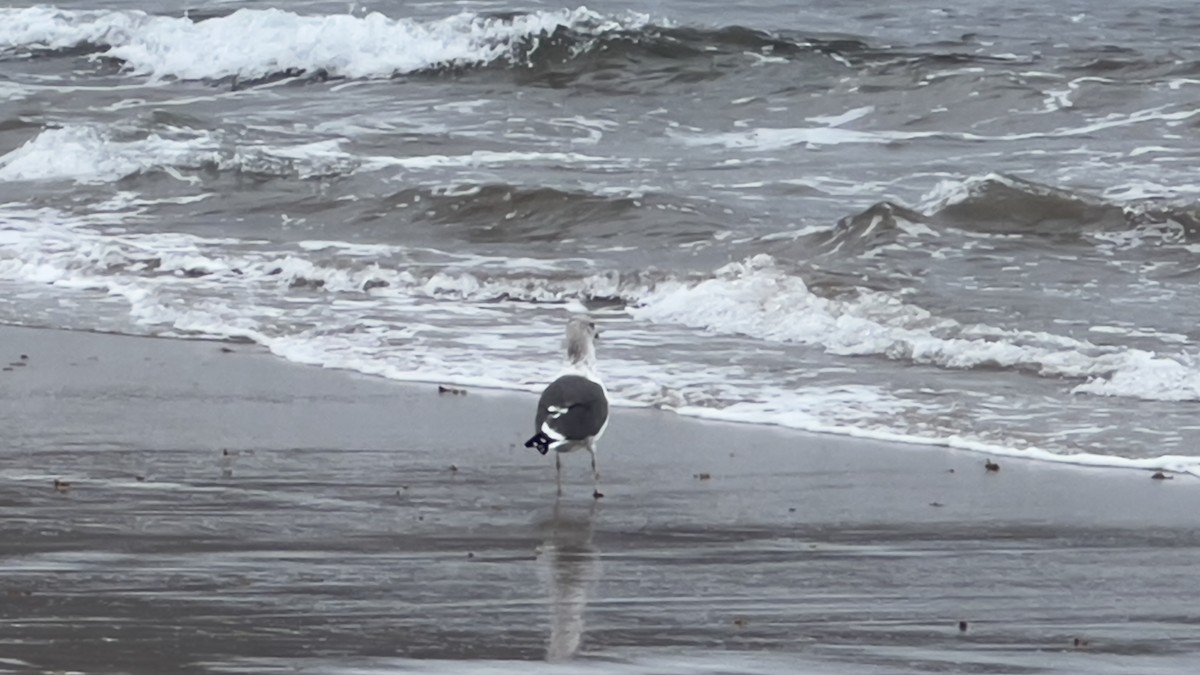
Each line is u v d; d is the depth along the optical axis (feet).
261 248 109.91
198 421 69.97
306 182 128.67
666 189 123.03
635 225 113.19
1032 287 94.73
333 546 51.03
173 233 114.83
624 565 49.34
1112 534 53.36
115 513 54.80
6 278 103.24
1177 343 81.71
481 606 44.65
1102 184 123.24
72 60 194.08
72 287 100.94
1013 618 44.01
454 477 60.90
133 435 67.26
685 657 40.19
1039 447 65.41
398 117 159.02
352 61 182.91
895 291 93.20
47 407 72.49
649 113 161.07
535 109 163.43
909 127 153.38
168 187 128.36
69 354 84.43
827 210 116.78
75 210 122.21
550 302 95.81
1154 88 159.12
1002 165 132.98
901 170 131.95
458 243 111.75
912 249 103.86
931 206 111.65
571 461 63.82
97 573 47.32
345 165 133.08
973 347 79.92
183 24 194.39
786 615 44.09
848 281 95.20
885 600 45.70
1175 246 105.50
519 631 42.22
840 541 52.47
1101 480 60.75
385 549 50.83
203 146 140.36
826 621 43.57
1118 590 46.83
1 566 48.01
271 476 60.59
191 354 84.48
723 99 167.02
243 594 45.32
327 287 99.81
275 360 83.15
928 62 174.50
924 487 59.88
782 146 144.25
